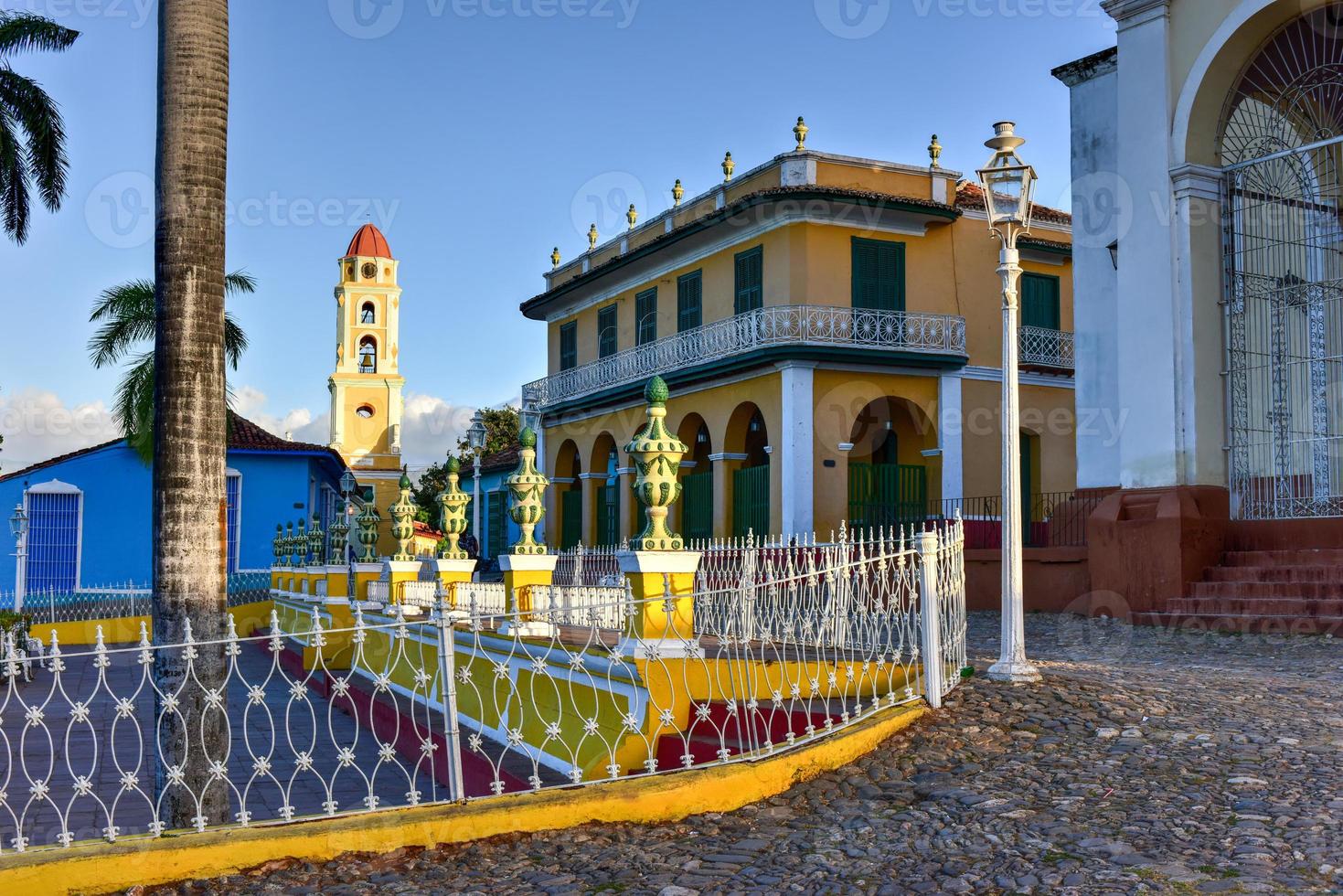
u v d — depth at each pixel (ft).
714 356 77.77
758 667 23.61
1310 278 50.55
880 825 17.90
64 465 87.35
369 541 52.60
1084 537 55.06
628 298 93.09
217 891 16.14
